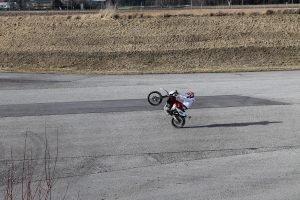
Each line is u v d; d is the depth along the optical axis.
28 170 18.22
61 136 25.00
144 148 23.00
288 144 23.62
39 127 26.78
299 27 70.06
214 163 20.84
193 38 66.88
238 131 25.88
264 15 74.69
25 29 71.44
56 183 18.47
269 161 21.11
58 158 21.44
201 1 112.75
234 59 59.47
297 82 41.19
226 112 30.08
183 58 59.94
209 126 26.88
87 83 41.44
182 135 25.14
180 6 106.50
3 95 36.12
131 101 33.47
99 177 19.23
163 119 28.38
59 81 42.75
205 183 18.56
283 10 76.38
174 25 71.31
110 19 73.44
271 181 18.75
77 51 62.84
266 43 64.62
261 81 41.84
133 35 68.12
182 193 17.66
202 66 56.75
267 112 30.14
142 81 42.41
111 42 66.06
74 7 112.19
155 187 18.22
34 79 44.03
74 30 70.25
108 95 35.81
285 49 62.22
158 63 58.66
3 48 65.12
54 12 86.88
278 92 36.75
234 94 35.94
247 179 18.97
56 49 63.78
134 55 60.97
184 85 40.09
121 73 47.69
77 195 17.47
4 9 109.75
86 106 31.97
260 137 24.78
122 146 23.33
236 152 22.36
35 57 61.38
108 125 27.14
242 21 72.44
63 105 32.38
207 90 37.62
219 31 69.00
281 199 17.08
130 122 27.75
